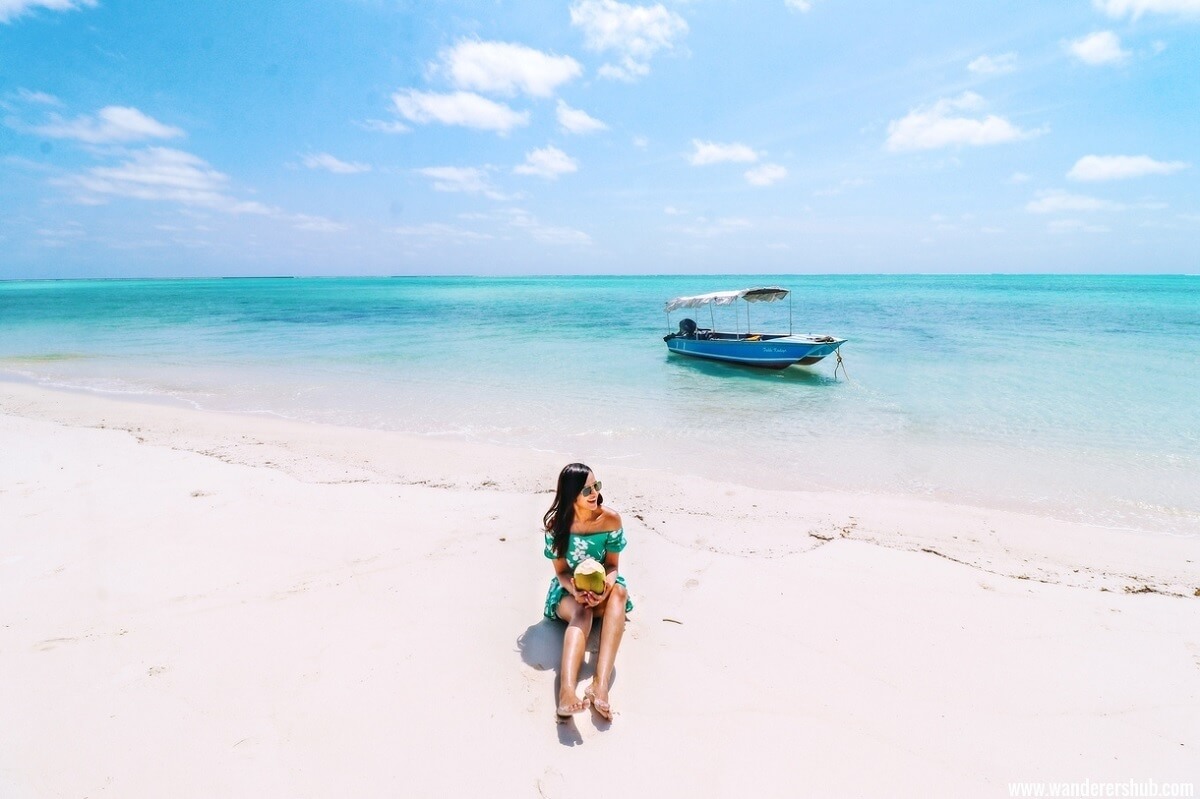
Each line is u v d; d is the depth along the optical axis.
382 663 3.69
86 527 5.74
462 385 14.64
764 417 11.41
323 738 3.06
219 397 13.12
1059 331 26.70
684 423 10.95
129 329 28.89
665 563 5.28
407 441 9.49
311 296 69.50
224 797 2.69
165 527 5.77
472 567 5.04
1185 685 3.65
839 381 15.20
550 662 3.78
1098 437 9.98
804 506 6.89
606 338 25.03
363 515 6.20
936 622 4.33
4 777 2.77
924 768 2.97
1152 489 7.71
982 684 3.62
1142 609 4.59
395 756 2.96
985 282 130.75
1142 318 33.44
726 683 3.61
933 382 14.95
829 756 3.04
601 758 3.00
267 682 3.48
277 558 5.14
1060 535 6.20
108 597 4.42
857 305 47.03
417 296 69.31
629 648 3.97
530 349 21.42
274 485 7.12
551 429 10.52
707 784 2.85
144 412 11.45
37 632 3.94
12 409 11.55
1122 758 3.06
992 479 8.05
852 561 5.36
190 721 3.15
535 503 6.66
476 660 3.76
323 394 13.49
